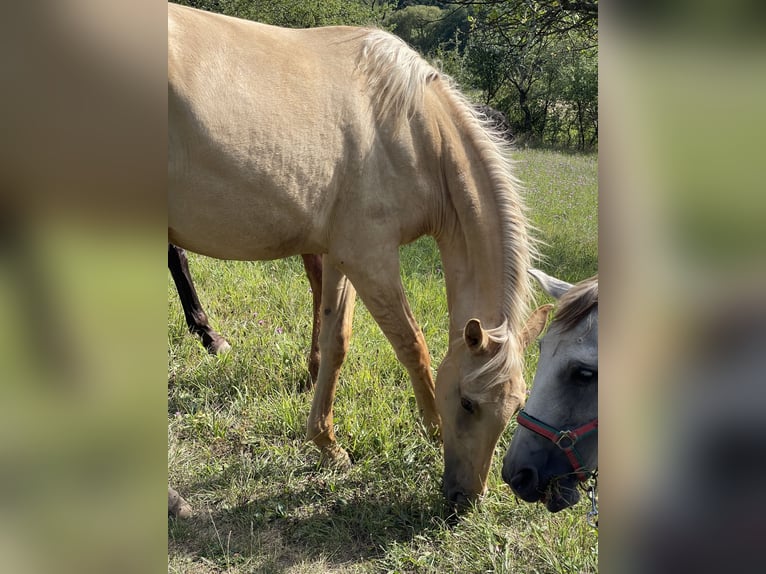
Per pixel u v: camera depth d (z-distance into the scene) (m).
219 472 2.86
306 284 4.71
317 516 2.66
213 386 3.47
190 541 2.51
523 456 2.14
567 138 19.06
